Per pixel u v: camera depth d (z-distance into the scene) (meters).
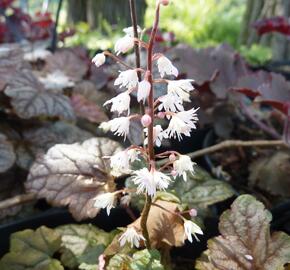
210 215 0.16
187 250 0.17
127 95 0.10
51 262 0.14
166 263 0.14
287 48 0.44
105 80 0.26
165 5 0.10
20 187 0.19
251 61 0.41
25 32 0.35
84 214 0.14
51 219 0.17
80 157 0.16
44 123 0.21
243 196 0.13
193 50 0.25
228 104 0.26
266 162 0.22
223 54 0.26
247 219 0.13
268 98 0.20
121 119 0.10
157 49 0.25
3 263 0.14
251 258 0.12
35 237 0.15
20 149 0.19
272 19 0.31
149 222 0.13
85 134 0.21
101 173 0.15
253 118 0.24
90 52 0.34
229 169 0.23
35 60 0.28
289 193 0.20
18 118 0.21
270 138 0.26
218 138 0.26
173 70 0.10
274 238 0.13
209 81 0.24
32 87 0.20
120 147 0.16
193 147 0.25
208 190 0.16
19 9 0.38
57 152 0.16
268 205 0.20
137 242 0.12
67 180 0.15
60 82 0.23
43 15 0.37
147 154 0.11
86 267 0.13
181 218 0.13
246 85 0.23
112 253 0.13
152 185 0.10
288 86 0.21
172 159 0.11
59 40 0.34
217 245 0.13
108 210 0.12
